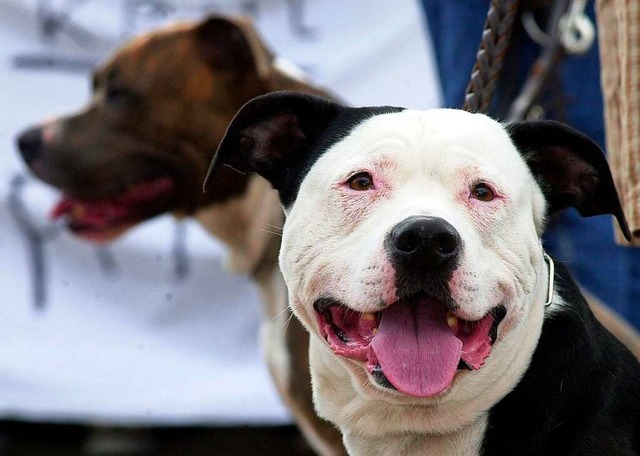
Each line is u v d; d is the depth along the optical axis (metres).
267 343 8.98
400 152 5.30
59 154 9.84
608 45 6.44
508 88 9.35
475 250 5.11
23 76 11.65
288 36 11.90
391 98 11.79
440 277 4.96
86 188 9.83
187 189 9.70
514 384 5.44
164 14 11.88
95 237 10.03
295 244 5.47
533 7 9.23
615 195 5.59
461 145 5.33
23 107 11.61
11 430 12.55
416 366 5.01
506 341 5.34
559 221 9.23
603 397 5.44
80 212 10.03
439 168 5.26
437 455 5.61
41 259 11.43
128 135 9.73
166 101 9.63
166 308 11.56
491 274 5.14
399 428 5.57
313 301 5.38
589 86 9.23
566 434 5.36
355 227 5.27
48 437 12.47
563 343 5.46
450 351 5.05
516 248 5.27
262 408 11.50
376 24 11.88
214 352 11.59
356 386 5.39
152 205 9.77
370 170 5.30
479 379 5.35
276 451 11.90
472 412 5.46
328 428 8.48
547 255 5.70
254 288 11.65
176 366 11.48
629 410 5.54
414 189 5.23
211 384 11.48
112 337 11.47
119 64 9.79
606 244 9.20
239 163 5.95
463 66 9.66
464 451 5.55
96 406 11.33
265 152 5.89
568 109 9.25
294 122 5.80
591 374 5.45
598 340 5.64
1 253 11.41
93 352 11.41
